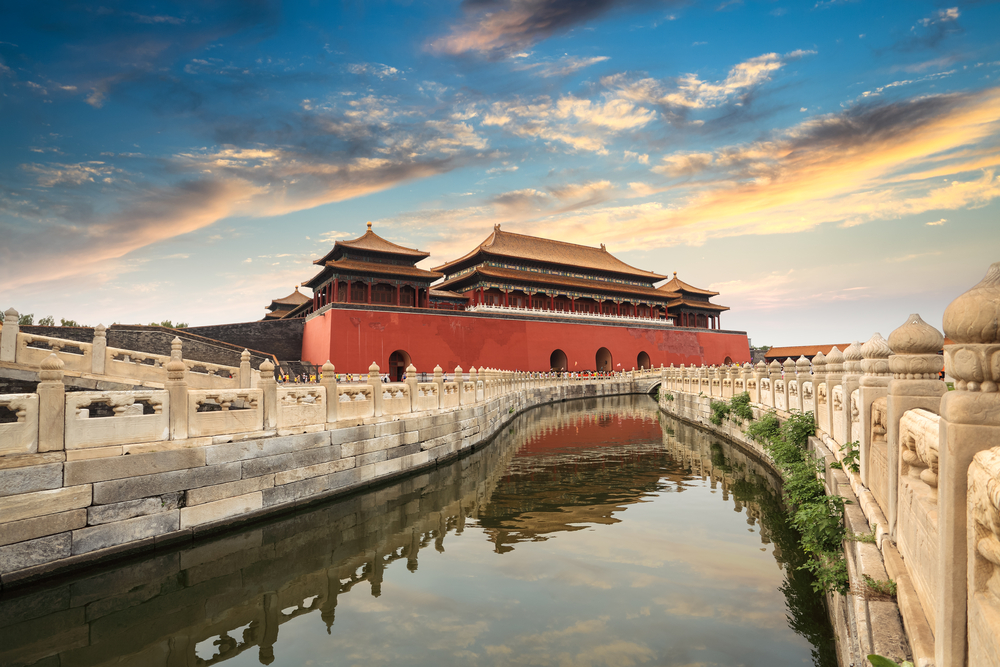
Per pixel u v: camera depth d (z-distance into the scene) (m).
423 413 17.78
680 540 10.69
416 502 14.20
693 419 29.59
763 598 8.02
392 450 15.94
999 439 2.92
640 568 9.30
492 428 26.06
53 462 8.70
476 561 9.95
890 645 4.03
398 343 44.88
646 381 57.91
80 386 16.52
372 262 48.78
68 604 8.65
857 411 8.27
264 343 46.34
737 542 10.51
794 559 9.53
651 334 67.38
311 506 12.98
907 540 4.76
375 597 8.62
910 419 4.86
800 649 6.60
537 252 65.62
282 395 12.62
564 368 61.38
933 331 5.42
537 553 10.23
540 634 7.20
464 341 49.38
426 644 7.11
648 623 7.35
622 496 14.28
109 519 9.31
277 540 11.41
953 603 3.03
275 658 7.01
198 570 9.92
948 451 3.10
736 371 23.45
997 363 2.92
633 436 25.66
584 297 65.06
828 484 9.50
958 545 3.03
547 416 36.22
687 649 6.66
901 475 5.12
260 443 11.87
